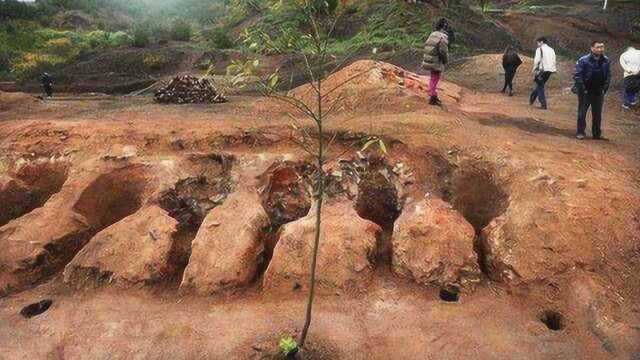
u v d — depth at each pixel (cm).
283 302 592
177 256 705
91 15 5766
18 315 589
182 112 1123
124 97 1752
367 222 697
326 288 604
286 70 1989
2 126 979
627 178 703
